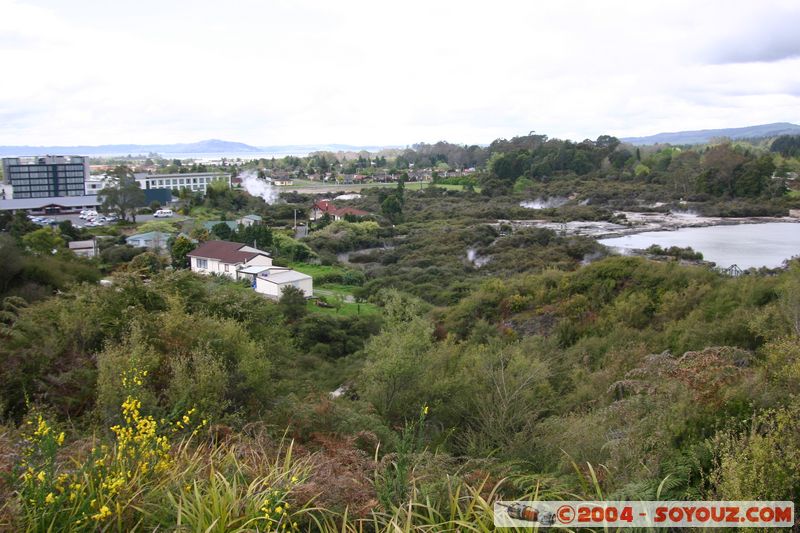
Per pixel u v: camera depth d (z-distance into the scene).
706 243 43.56
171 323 7.26
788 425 3.48
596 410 6.57
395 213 62.62
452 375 8.89
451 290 30.56
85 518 2.83
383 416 7.50
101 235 51.09
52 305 8.48
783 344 5.89
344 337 20.05
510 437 6.35
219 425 4.94
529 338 12.95
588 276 17.20
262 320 10.89
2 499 2.88
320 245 47.78
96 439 4.18
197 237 46.12
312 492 3.39
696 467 3.71
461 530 3.14
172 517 3.06
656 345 10.99
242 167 136.88
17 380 5.87
